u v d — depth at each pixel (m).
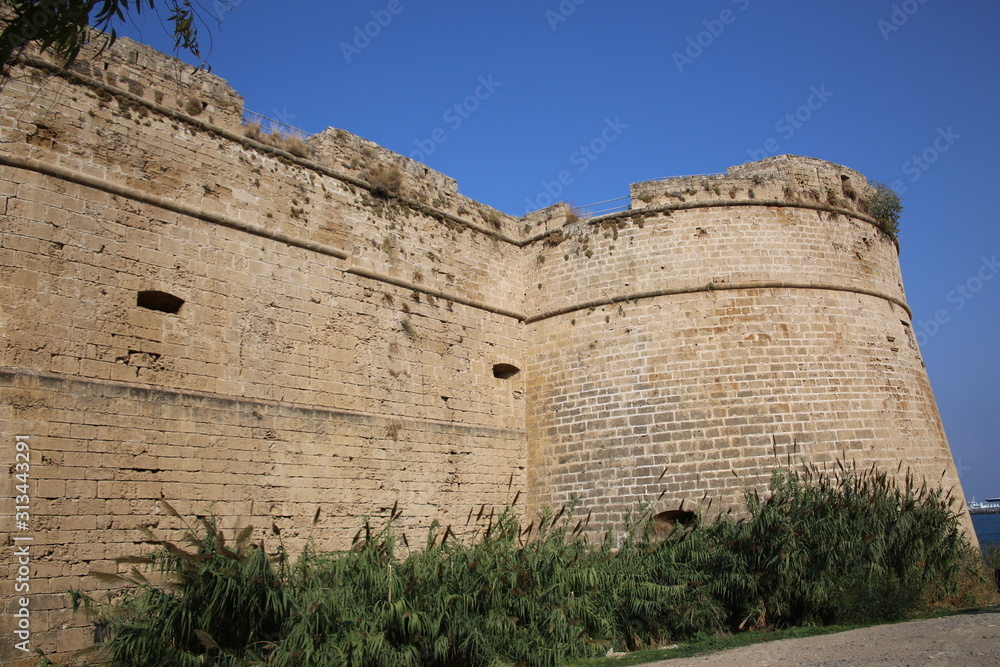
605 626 14.29
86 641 13.20
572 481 21.11
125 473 14.28
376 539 14.98
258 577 11.74
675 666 12.08
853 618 14.83
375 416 18.66
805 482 17.72
